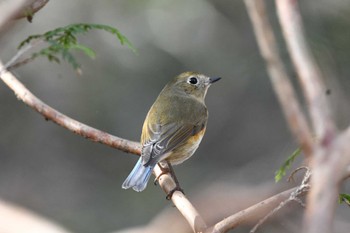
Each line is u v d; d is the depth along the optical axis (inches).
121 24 581.9
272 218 147.9
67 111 583.8
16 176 592.7
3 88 599.2
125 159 613.0
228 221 147.5
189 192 575.5
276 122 600.1
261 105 604.4
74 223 559.2
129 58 584.1
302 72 69.6
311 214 64.1
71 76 586.9
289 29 71.1
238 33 585.6
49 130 613.9
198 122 323.6
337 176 64.5
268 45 70.9
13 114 605.6
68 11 584.1
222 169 595.8
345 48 446.6
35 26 567.8
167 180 262.8
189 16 584.1
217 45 587.2
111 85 589.3
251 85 593.6
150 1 579.2
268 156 579.2
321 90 68.8
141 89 591.5
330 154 65.5
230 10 589.0
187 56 586.2
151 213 550.3
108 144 243.8
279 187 280.7
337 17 459.8
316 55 434.3
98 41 582.9
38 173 597.6
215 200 159.0
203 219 154.9
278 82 70.1
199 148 611.2
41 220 102.0
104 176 604.7
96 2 583.8
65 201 584.7
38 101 222.8
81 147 615.5
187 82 341.7
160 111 320.8
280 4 71.9
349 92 437.1
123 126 584.7
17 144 605.6
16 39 526.3
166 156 297.1
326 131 66.9
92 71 587.2
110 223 554.3
